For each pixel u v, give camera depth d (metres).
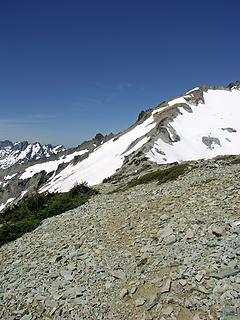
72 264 15.66
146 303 11.65
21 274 16.34
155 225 17.00
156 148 108.31
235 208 16.00
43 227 22.91
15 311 13.39
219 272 11.52
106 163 137.88
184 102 179.62
